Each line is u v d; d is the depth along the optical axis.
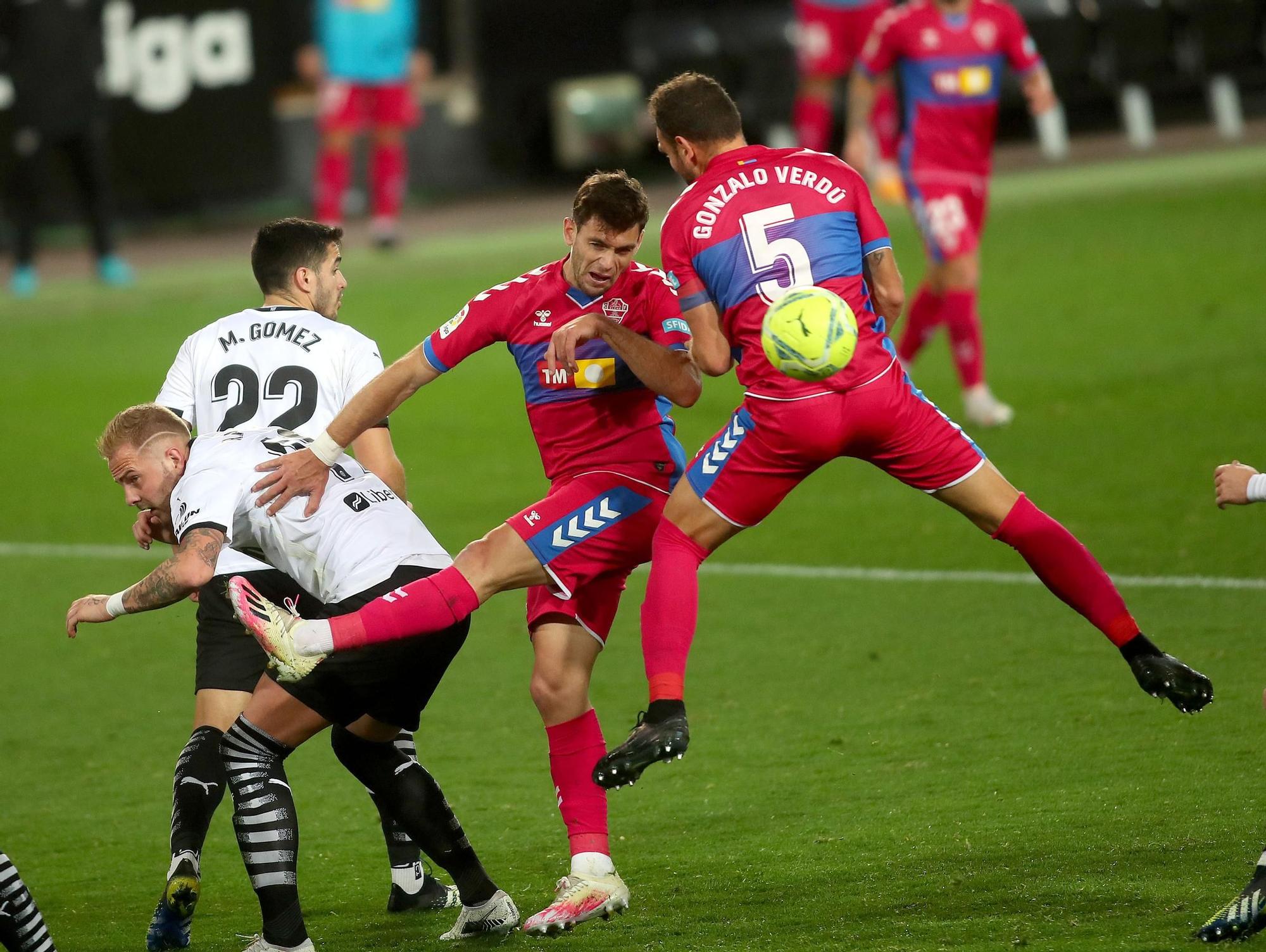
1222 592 21.81
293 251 15.66
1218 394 32.59
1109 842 14.30
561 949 13.16
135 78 61.00
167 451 13.91
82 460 34.25
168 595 13.09
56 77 50.81
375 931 14.05
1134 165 61.66
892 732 18.02
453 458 32.91
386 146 54.97
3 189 60.53
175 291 51.44
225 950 13.70
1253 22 66.69
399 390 14.23
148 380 40.41
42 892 15.43
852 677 19.97
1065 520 25.61
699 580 24.55
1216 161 60.47
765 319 13.73
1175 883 13.19
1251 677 18.62
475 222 61.91
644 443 14.50
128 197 61.59
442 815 13.51
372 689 13.23
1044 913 12.81
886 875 14.09
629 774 13.03
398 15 53.62
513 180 70.88
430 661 13.46
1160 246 47.62
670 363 14.05
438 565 13.82
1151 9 65.62
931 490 14.48
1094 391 33.81
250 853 13.10
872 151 57.66
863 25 54.28
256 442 13.98
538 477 31.06
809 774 17.03
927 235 31.34
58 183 61.06
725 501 14.12
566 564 14.01
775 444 13.98
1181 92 75.06
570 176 70.56
